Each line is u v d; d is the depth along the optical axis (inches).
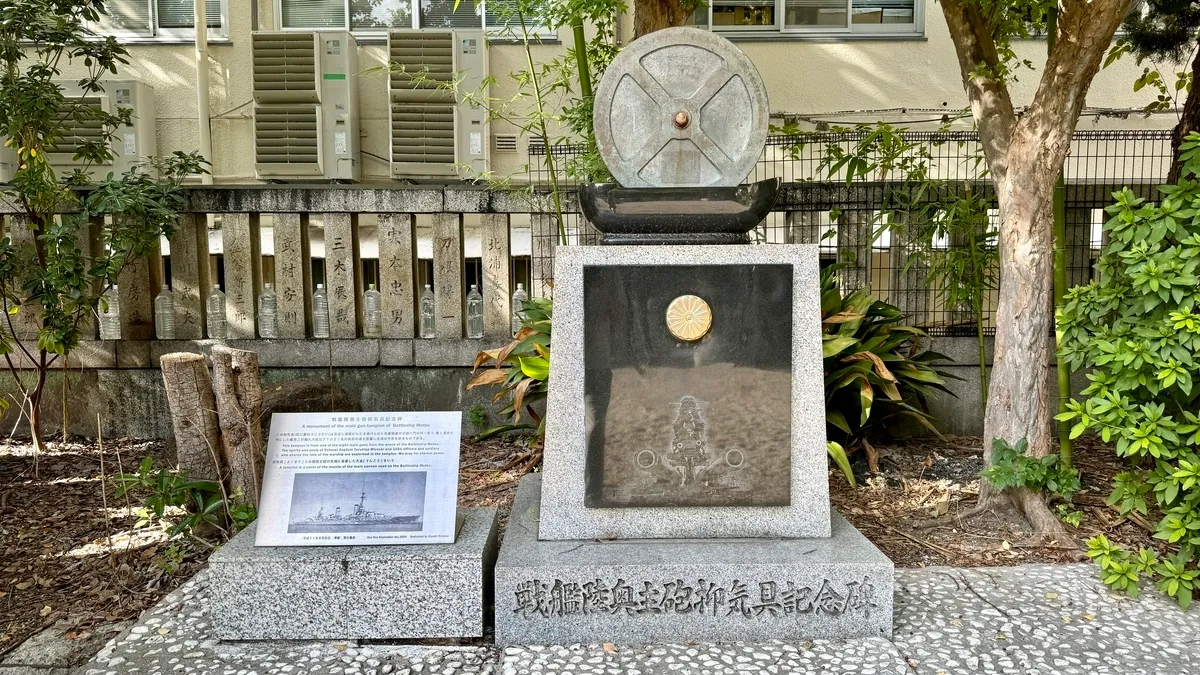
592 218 133.5
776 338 129.3
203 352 244.4
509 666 111.3
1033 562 152.1
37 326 245.9
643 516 130.8
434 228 245.4
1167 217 132.0
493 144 340.5
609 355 128.9
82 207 223.1
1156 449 127.2
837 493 194.1
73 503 188.9
